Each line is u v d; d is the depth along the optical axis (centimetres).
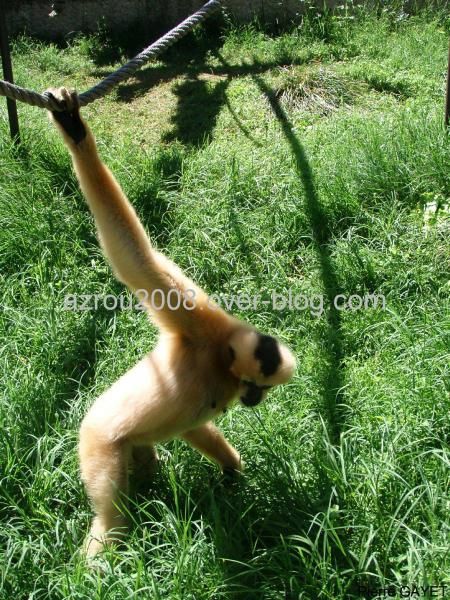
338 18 415
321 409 171
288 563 125
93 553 133
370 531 124
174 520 132
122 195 130
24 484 149
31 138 285
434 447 151
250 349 133
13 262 228
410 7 435
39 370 186
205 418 141
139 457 154
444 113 274
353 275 220
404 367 174
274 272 228
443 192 247
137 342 195
